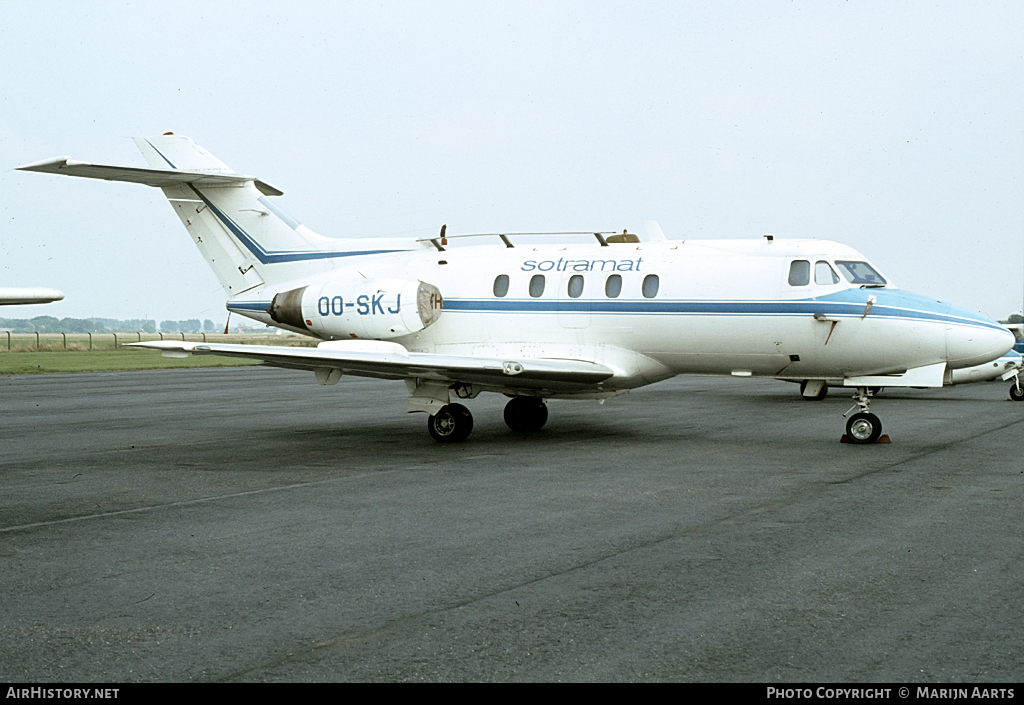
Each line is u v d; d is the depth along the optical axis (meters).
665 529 7.58
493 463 11.58
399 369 13.17
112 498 9.24
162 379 33.41
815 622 5.17
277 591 5.86
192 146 16.83
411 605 5.55
